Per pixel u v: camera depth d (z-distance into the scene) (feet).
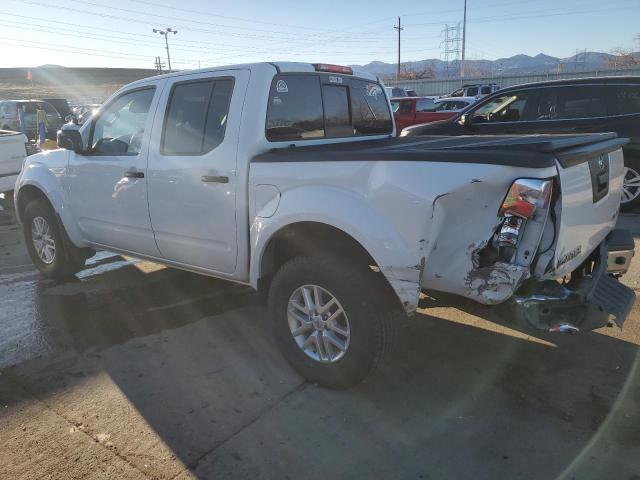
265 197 11.18
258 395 10.89
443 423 9.91
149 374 11.74
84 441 9.46
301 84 12.81
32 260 19.03
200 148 12.48
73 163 15.64
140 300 16.12
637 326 13.62
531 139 11.29
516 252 8.81
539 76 122.31
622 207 25.34
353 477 8.57
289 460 8.96
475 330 13.74
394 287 9.45
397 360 12.23
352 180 9.89
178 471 8.71
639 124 24.07
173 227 13.24
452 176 8.83
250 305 15.67
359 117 14.93
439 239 9.28
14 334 13.78
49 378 11.60
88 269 19.24
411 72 263.29
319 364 10.90
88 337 13.58
